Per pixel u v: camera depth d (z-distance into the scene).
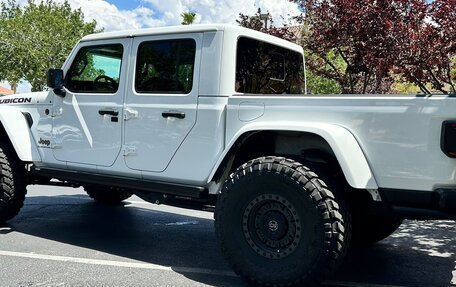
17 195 5.44
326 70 8.40
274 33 7.86
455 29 5.15
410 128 3.30
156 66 4.42
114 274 4.12
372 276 4.23
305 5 7.30
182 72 4.26
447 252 5.04
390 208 3.46
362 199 3.84
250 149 4.12
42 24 26.08
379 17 5.57
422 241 5.51
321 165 3.82
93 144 4.77
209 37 4.14
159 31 4.43
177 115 4.21
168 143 4.27
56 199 7.83
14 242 5.11
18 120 5.31
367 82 7.66
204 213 6.96
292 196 3.51
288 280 3.51
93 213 6.77
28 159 5.27
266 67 4.70
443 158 3.21
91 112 4.78
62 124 5.02
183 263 4.51
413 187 3.32
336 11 6.40
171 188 4.29
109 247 5.02
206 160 4.08
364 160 3.44
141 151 4.43
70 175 4.99
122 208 7.19
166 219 6.51
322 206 3.41
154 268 4.32
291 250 3.53
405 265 4.57
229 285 3.90
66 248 4.92
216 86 4.05
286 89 5.09
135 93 4.50
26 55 24.97
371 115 3.43
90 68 4.90
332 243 3.39
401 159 3.34
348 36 6.38
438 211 3.30
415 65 5.42
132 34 4.61
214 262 4.57
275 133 3.86
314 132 3.49
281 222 3.58
